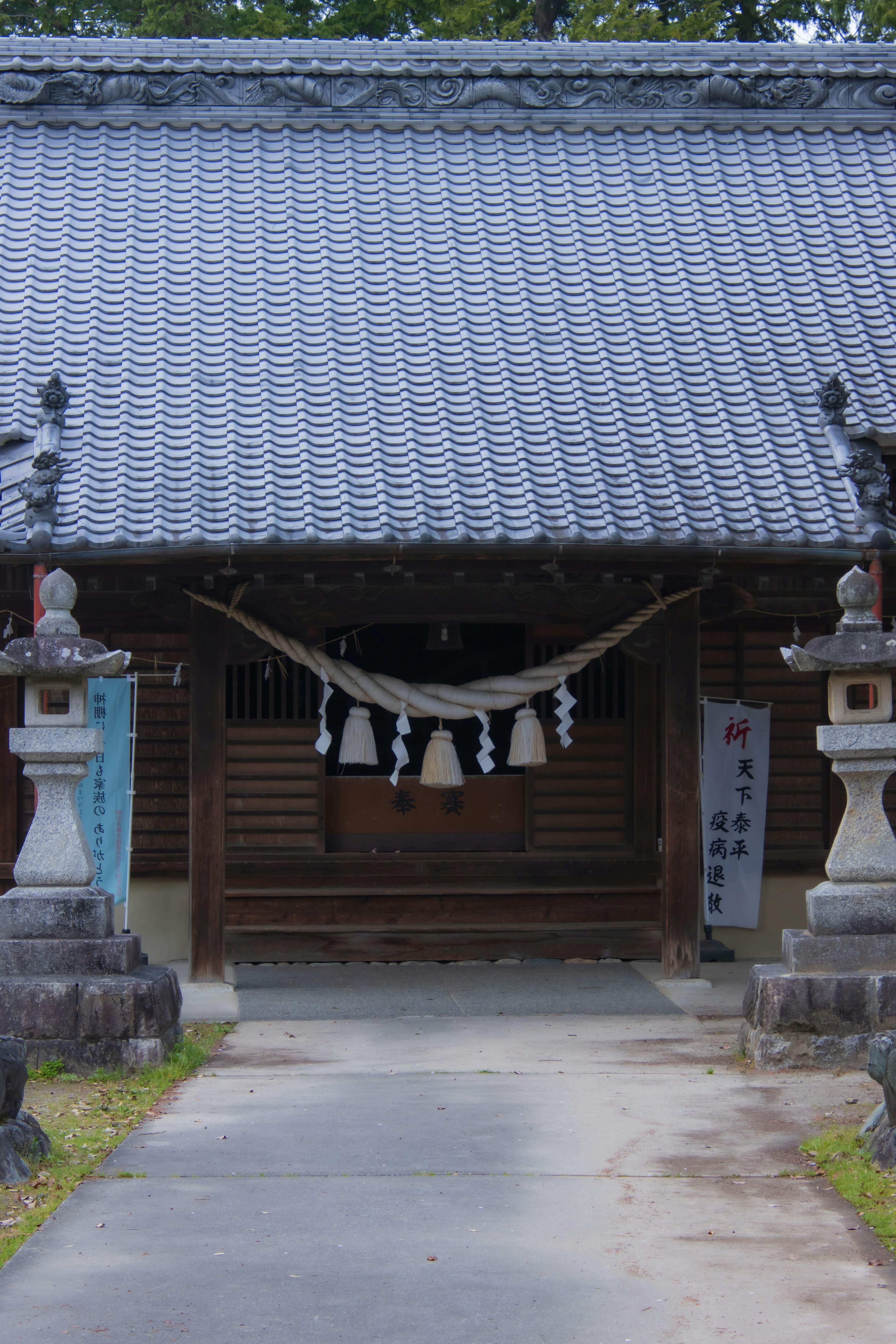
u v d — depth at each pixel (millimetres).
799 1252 4750
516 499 9328
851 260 11781
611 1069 7672
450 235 11766
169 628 11383
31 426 9820
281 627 10023
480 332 10906
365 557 9117
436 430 9938
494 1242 4840
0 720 11242
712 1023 9062
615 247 11773
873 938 7762
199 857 9984
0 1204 5207
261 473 9461
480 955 11750
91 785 10352
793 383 10586
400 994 10109
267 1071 7645
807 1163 5773
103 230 11641
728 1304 4324
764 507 9461
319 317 10969
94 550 8781
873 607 8586
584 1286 4457
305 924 11758
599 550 9047
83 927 7699
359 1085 7266
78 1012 7383
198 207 11922
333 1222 5039
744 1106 6734
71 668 7664
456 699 10125
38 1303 4336
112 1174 5598
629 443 9906
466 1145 6047
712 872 11523
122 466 9438
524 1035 8703
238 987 10320
